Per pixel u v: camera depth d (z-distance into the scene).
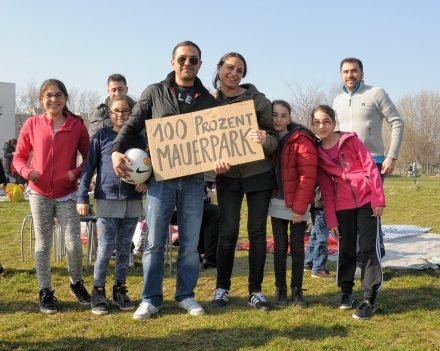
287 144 4.67
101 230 4.69
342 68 5.96
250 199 4.78
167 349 3.76
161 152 4.44
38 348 3.77
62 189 4.73
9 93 37.00
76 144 4.84
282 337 3.95
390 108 5.78
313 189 4.63
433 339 3.90
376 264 4.47
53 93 4.69
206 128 4.50
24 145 4.83
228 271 4.88
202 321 4.36
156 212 4.47
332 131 4.74
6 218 12.20
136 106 4.57
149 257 4.50
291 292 4.91
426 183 31.67
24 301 5.03
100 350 3.75
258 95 4.73
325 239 5.91
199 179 4.62
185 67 4.41
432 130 60.94
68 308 4.79
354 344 3.80
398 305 4.76
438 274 6.05
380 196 4.44
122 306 4.74
